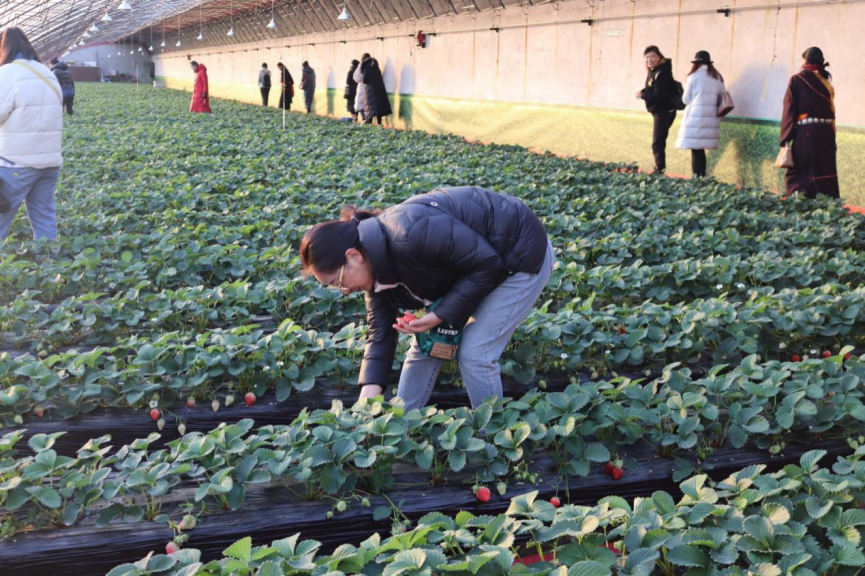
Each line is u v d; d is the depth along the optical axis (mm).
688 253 7926
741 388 4328
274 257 7328
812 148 11219
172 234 8203
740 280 7156
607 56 18469
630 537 2783
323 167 13820
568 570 2521
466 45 25000
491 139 24000
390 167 14219
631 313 5730
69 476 3367
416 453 3549
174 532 3262
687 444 3766
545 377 5172
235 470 3418
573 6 19578
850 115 12477
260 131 21359
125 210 9945
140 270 6832
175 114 27500
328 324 6043
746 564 2811
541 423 3734
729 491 3146
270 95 46188
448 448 3502
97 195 10453
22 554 3123
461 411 3787
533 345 5102
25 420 4434
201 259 7117
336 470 3389
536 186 11766
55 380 4445
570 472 3736
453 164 14359
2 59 7781
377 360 4004
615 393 4109
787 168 11523
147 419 4508
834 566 2699
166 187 11273
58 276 6758
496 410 3791
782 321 5434
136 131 19484
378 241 3398
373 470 3574
